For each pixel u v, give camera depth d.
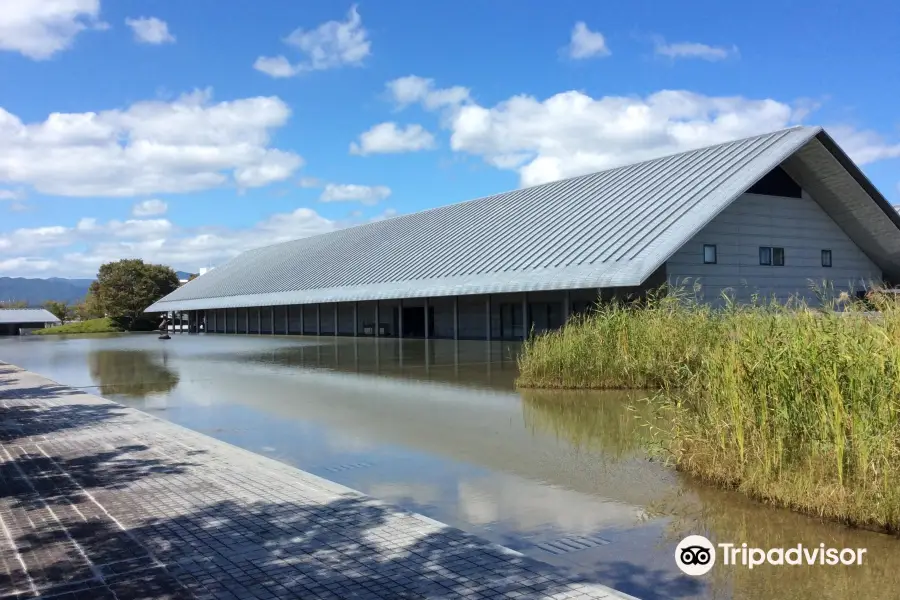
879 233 30.16
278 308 48.31
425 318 33.69
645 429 9.66
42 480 7.27
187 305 58.00
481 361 20.84
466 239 35.59
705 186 26.36
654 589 4.49
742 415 6.51
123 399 14.11
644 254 23.62
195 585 4.49
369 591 4.33
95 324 75.12
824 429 5.80
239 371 19.81
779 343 6.60
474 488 6.92
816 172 27.91
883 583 4.49
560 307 28.47
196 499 6.41
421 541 5.20
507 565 4.71
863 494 5.45
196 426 10.76
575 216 30.81
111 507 6.24
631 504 6.27
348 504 6.17
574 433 9.55
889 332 6.05
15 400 13.81
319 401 13.21
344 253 46.59
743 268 27.12
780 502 6.02
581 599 4.15
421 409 11.92
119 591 4.42
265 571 4.69
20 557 5.05
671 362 11.39
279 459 8.39
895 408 5.52
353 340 35.75
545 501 6.43
